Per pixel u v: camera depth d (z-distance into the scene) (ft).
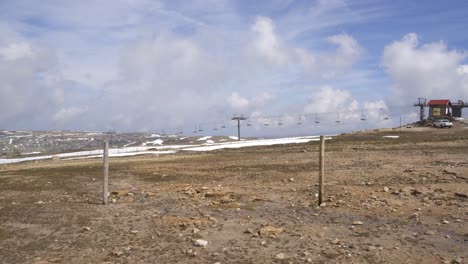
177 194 49.21
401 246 25.89
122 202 45.24
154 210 40.34
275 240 28.19
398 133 179.83
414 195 41.29
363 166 66.95
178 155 133.59
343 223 32.35
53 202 46.93
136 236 30.76
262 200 43.09
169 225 33.65
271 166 76.13
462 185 44.73
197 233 30.68
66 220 37.06
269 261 23.94
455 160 69.10
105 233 32.07
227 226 32.65
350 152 96.63
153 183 61.26
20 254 27.30
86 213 39.78
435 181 48.08
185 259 24.93
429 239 27.20
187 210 39.70
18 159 196.85
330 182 52.47
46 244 29.53
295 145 153.07
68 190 56.90
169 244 28.27
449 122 205.16
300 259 24.02
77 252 27.27
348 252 24.95
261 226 32.30
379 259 23.53
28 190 58.29
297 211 37.45
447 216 32.68
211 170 75.05
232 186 53.83
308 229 30.83
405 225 30.96
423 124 228.43
